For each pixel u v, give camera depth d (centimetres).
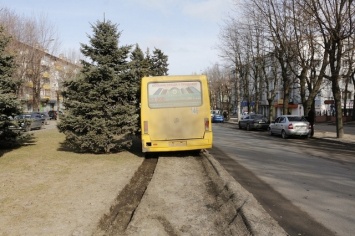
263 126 3067
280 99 5912
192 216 577
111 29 1262
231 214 578
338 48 1941
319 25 1881
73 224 507
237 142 1931
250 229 488
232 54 4038
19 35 3681
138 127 1283
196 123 1223
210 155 1280
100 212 565
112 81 1217
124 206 646
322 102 5666
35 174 889
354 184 812
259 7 2452
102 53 1253
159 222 547
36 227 496
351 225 523
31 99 4244
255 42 3478
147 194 711
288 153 1420
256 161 1193
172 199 680
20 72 3647
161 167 1043
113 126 1235
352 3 1784
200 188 773
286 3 2217
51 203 618
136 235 494
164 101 1221
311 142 1938
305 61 2461
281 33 2436
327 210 600
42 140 1788
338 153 1422
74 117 1206
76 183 784
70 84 1222
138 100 1324
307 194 716
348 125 3550
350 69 2070
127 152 1351
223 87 6744
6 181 802
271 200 669
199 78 1234
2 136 1409
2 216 545
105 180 820
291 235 484
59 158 1162
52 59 4594
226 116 6194
